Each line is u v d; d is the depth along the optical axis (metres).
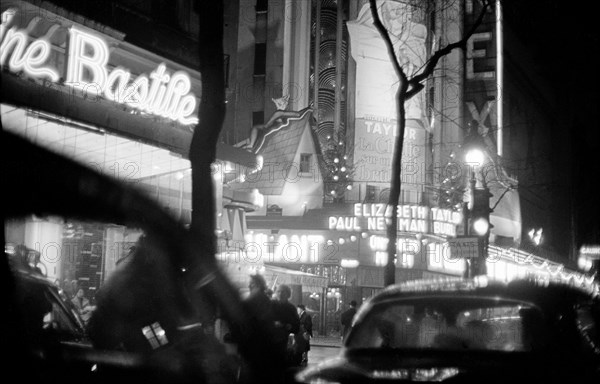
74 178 5.35
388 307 6.51
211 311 7.40
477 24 22.17
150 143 20.52
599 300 6.43
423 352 5.62
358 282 47.47
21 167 5.19
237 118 57.28
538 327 5.80
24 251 9.44
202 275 7.09
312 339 42.97
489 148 64.81
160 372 6.61
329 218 48.22
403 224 47.69
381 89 59.09
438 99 63.12
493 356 5.47
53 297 7.40
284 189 49.41
